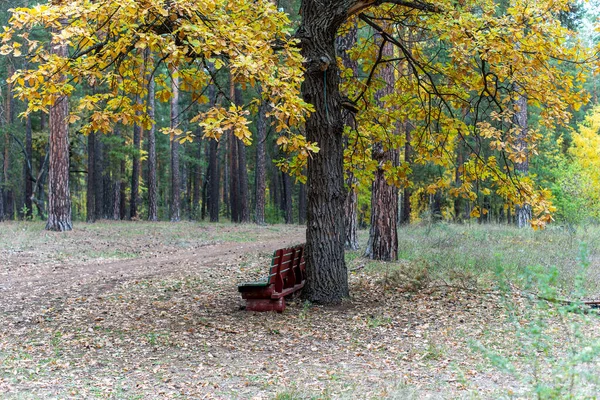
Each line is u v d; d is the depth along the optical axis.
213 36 6.70
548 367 5.77
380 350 6.99
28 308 9.49
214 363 6.57
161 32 7.91
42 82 7.11
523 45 8.97
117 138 34.03
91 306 9.68
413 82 11.72
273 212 42.88
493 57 8.80
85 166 40.88
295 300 9.82
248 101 33.38
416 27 10.66
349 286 11.18
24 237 18.89
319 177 9.62
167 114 49.34
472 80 10.46
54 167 22.17
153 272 13.28
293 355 6.87
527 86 9.59
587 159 27.44
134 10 6.44
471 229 21.69
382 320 8.52
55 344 7.36
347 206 17.02
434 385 5.49
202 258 15.97
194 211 48.81
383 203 14.63
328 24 9.38
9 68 29.38
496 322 8.15
